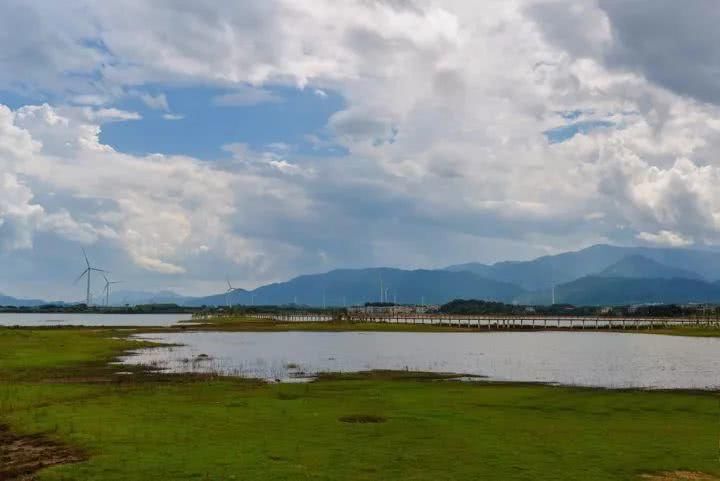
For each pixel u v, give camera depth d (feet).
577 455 78.95
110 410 108.27
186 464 71.67
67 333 398.83
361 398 129.29
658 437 91.50
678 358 267.59
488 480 67.05
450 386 156.25
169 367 210.79
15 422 97.30
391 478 67.15
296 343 365.61
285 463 72.49
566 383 177.27
